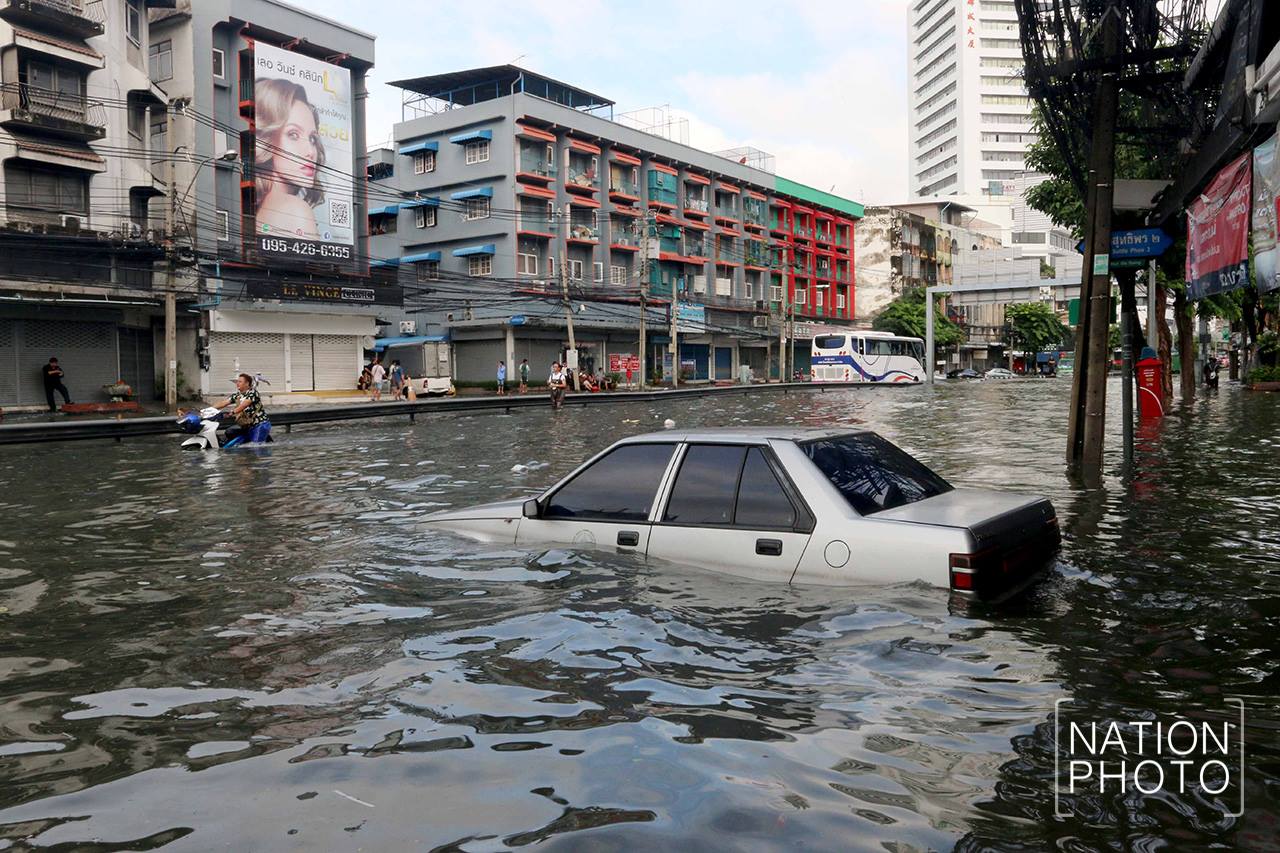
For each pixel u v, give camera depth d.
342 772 2.81
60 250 29.62
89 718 3.37
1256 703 3.22
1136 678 3.47
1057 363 90.00
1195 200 10.66
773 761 2.77
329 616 4.68
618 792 2.59
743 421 22.88
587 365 55.84
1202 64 9.48
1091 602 4.51
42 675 3.89
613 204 58.28
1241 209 8.60
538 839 2.33
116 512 8.92
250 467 13.34
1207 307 35.38
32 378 30.19
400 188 55.66
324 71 41.72
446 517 6.54
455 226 53.34
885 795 2.54
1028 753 2.82
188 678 3.79
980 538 4.32
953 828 2.36
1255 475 9.95
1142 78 10.76
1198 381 48.78
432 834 2.39
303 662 3.95
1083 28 10.98
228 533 7.52
